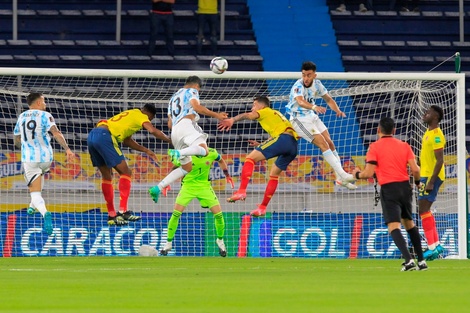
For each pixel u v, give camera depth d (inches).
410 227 1169.4
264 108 1573.6
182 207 1615.4
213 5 2554.1
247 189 1867.6
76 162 1844.2
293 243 1795.0
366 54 2640.3
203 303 741.3
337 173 1593.3
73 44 2564.0
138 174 1863.9
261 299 773.3
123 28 2645.2
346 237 1787.6
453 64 2632.9
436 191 1480.1
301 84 1545.3
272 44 2628.0
